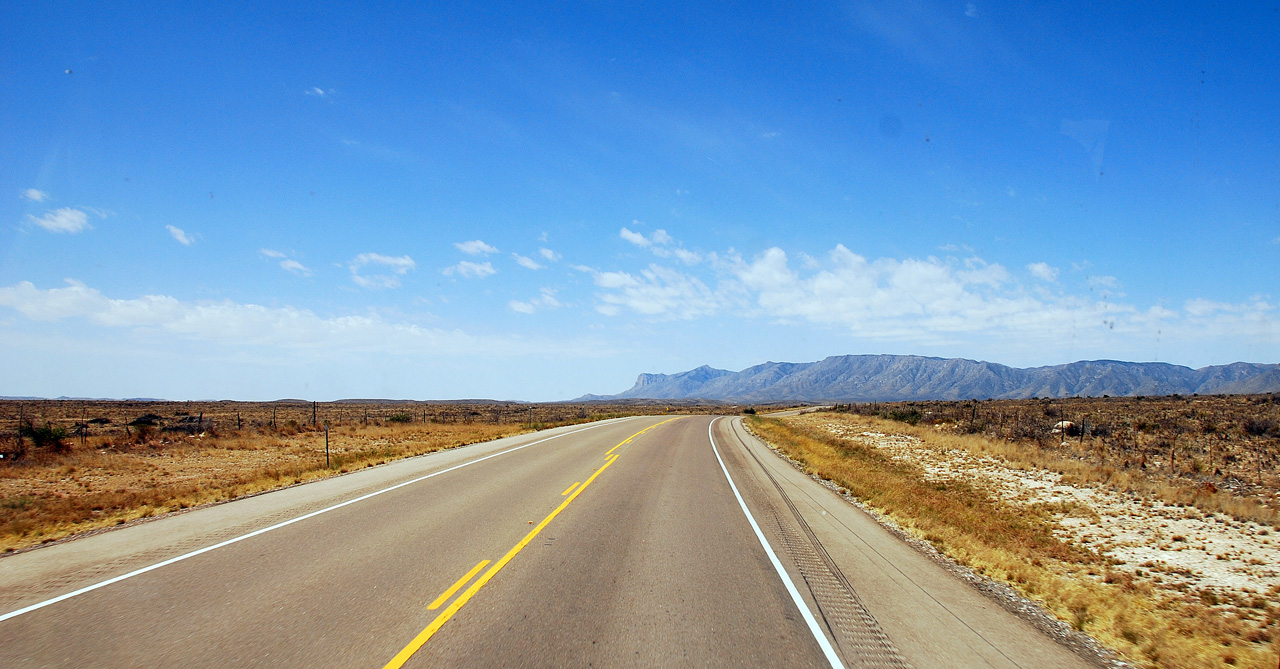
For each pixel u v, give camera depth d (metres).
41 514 11.23
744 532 11.14
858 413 62.31
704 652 5.72
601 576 8.03
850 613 7.03
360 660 5.25
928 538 11.54
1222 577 10.80
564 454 23.80
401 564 8.25
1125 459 23.95
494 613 6.52
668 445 29.56
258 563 8.18
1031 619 7.30
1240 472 21.03
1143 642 6.68
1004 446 27.48
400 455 23.25
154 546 9.05
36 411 54.25
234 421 44.06
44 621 6.01
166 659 5.18
